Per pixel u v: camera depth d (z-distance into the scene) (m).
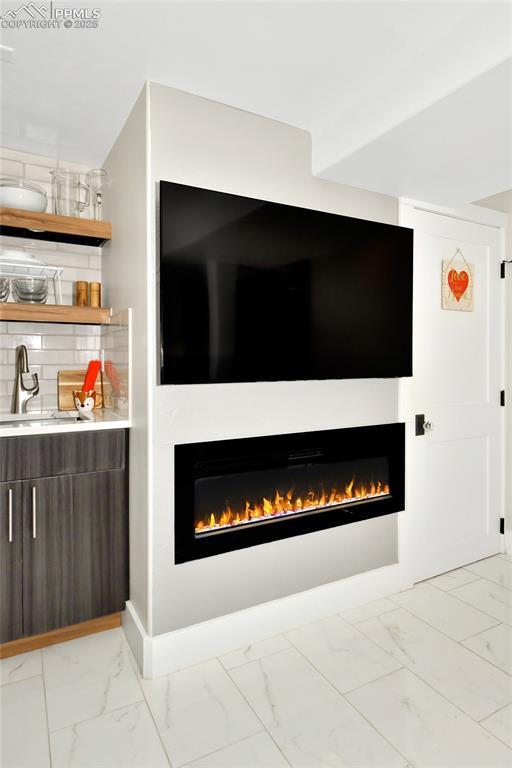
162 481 1.85
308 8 1.43
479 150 1.94
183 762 1.44
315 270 2.13
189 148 1.88
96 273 2.62
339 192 2.30
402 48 1.63
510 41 1.35
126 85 1.83
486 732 1.56
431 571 2.67
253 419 2.06
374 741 1.52
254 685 1.78
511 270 2.97
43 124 2.12
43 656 1.96
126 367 2.09
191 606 1.92
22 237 2.38
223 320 1.88
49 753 1.47
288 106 2.00
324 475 2.27
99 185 2.36
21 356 2.35
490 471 2.97
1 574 1.87
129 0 1.39
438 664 1.90
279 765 1.43
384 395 2.46
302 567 2.21
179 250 1.78
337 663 1.90
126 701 1.70
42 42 1.57
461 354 2.79
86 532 2.03
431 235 2.63
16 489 1.88
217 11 1.44
